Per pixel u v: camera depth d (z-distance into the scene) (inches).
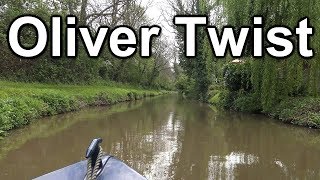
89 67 1263.5
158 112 850.1
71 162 324.2
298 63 597.3
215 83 1342.3
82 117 666.8
